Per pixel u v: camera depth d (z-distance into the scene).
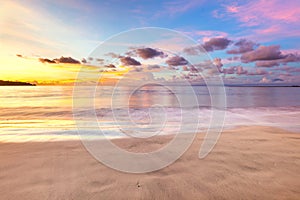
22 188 1.68
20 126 5.05
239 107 8.98
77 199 1.52
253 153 2.60
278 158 2.39
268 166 2.15
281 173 1.97
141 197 1.55
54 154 2.57
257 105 10.02
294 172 1.99
